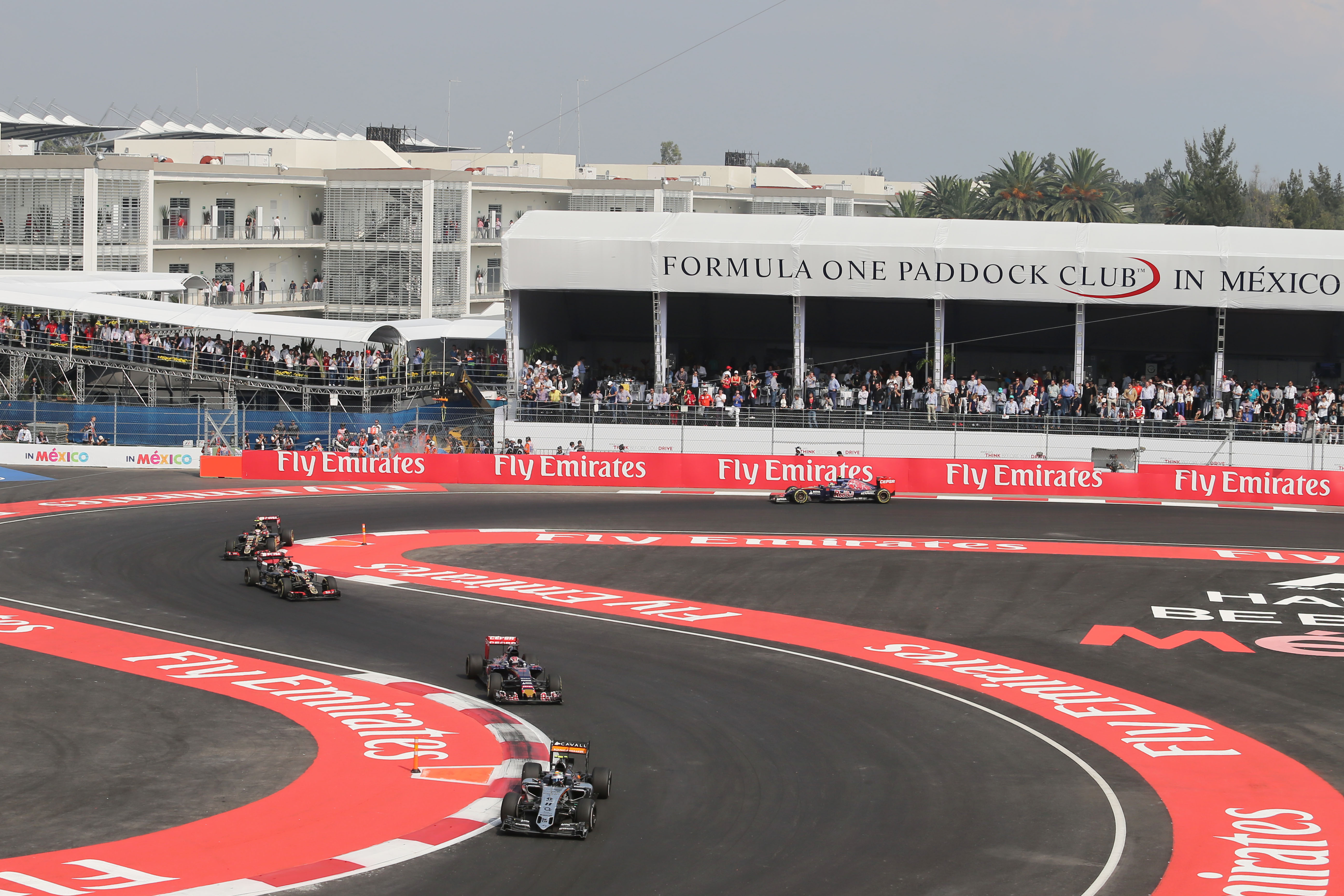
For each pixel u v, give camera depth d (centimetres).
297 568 4691
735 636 4194
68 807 2650
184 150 11456
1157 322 8781
